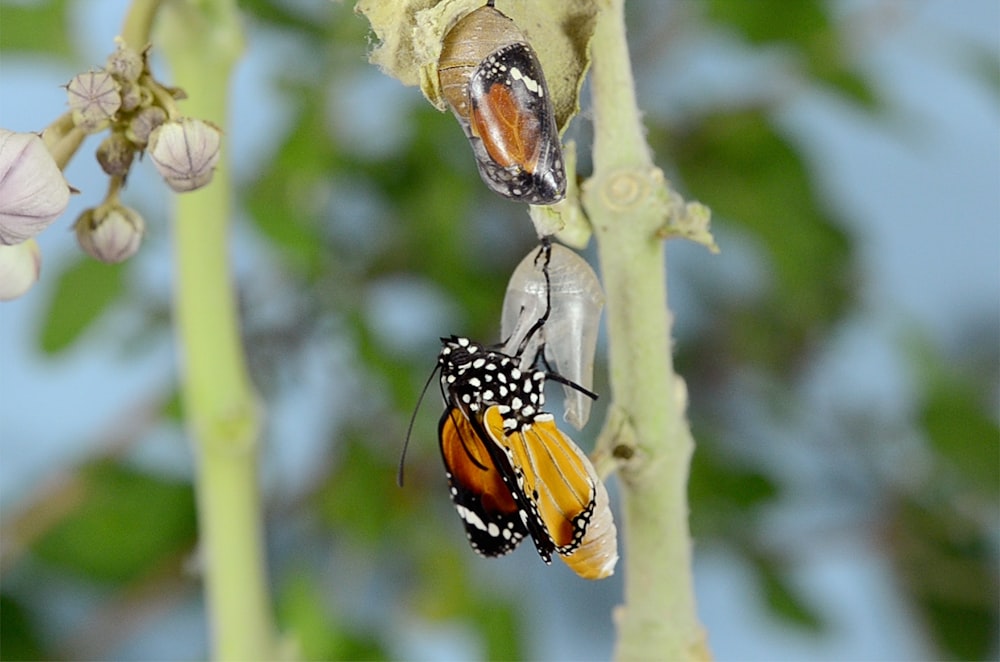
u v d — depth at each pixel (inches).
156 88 15.7
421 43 15.0
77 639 26.2
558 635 32.1
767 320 27.7
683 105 25.6
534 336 15.6
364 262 24.1
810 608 27.2
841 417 28.3
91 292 22.8
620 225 15.7
